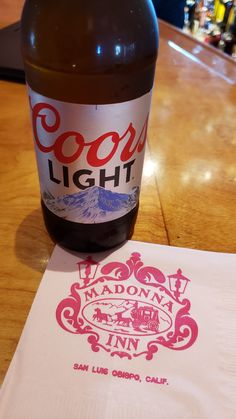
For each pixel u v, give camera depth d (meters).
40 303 0.33
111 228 0.37
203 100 0.64
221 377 0.29
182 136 0.56
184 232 0.41
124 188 0.35
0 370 0.29
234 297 0.34
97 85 0.32
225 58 0.77
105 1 0.30
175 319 0.33
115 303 0.34
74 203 0.34
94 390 0.28
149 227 0.41
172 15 1.29
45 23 0.31
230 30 1.76
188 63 0.75
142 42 0.32
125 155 0.32
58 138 0.31
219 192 0.47
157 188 0.47
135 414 0.26
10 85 0.66
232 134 0.57
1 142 0.53
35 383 0.28
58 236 0.38
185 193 0.46
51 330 0.31
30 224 0.41
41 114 0.31
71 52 0.31
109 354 0.30
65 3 0.30
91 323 0.32
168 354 0.30
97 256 0.38
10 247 0.39
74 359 0.29
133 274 0.36
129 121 0.31
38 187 0.46
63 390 0.27
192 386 0.28
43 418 0.26
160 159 0.52
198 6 1.84
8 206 0.43
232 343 0.31
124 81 0.32
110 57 0.31
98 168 0.32
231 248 0.40
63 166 0.32
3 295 0.34
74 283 0.35
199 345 0.31
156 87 0.67
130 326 0.32
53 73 0.32
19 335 0.31
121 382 0.28
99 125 0.30
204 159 0.52
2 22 0.86
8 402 0.26
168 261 0.37
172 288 0.35
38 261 0.37
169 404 0.27
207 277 0.36
